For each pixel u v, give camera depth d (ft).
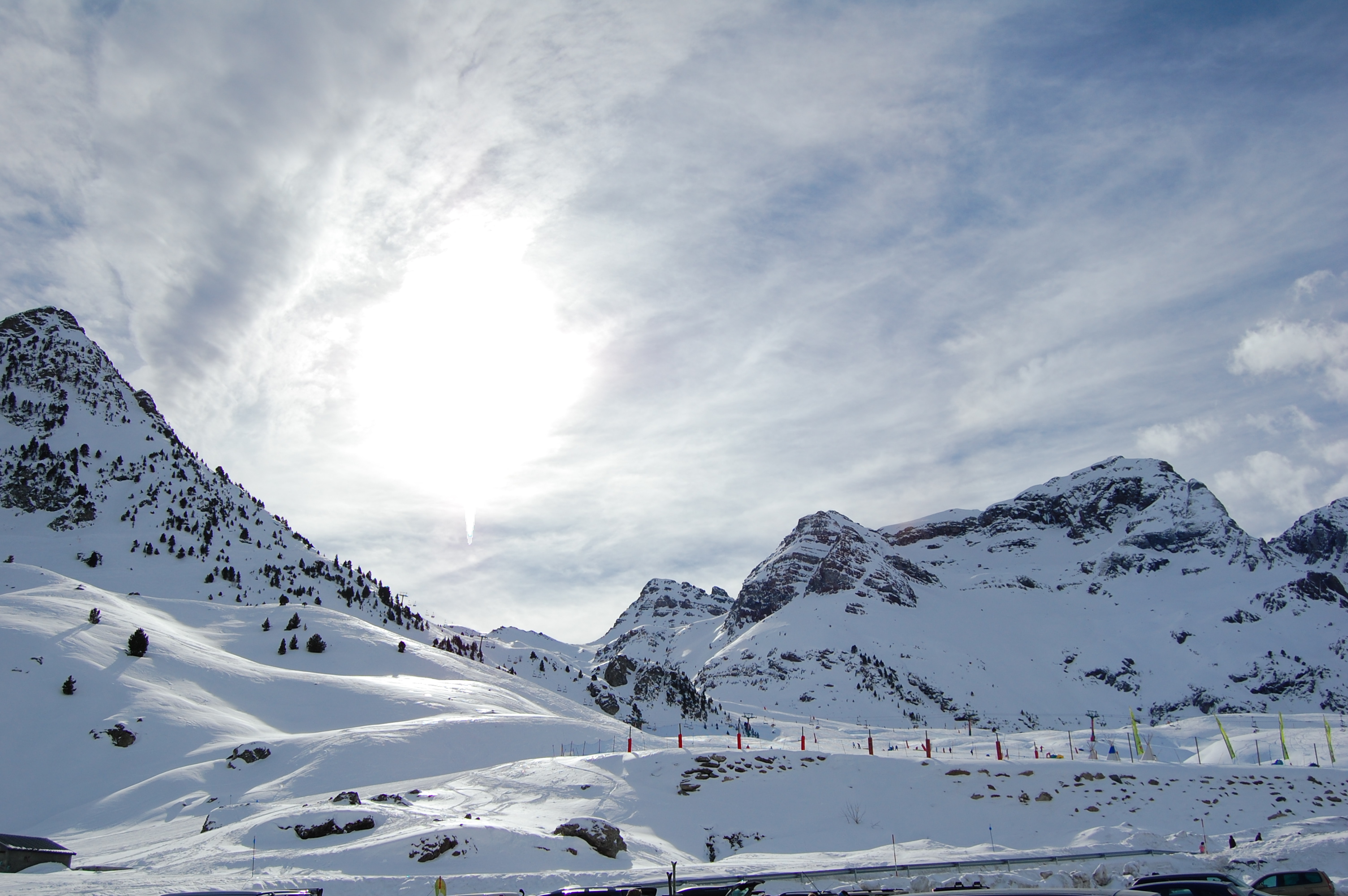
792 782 198.29
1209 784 200.13
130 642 318.45
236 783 210.79
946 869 126.72
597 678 653.71
